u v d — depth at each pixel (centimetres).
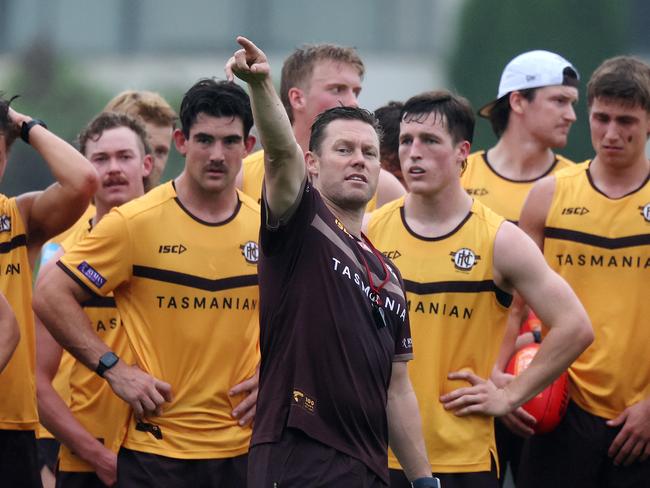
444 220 2683
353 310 2245
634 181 2906
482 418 2645
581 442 2902
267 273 2253
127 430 2606
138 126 2972
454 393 2630
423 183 2648
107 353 2575
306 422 2194
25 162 8931
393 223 2716
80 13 14600
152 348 2591
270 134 2155
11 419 2673
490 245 2647
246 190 2959
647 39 12756
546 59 3350
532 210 2958
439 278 2655
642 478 2884
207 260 2608
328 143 2302
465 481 2619
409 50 14375
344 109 2322
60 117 11462
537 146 3347
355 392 2228
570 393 2919
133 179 2905
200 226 2620
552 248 2933
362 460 2230
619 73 2852
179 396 2583
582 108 8631
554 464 2938
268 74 2141
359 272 2272
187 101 2594
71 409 2814
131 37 14550
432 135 2642
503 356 2892
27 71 11756
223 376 2602
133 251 2592
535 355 2642
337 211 2308
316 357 2216
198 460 2577
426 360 2642
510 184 3356
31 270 2744
